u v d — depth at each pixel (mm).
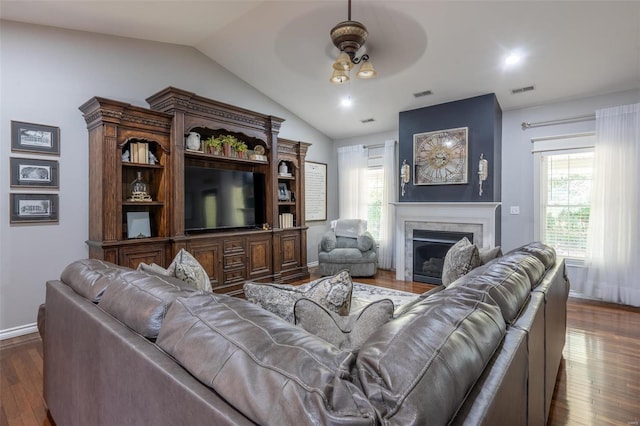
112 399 1071
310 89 4777
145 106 3719
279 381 626
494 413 707
